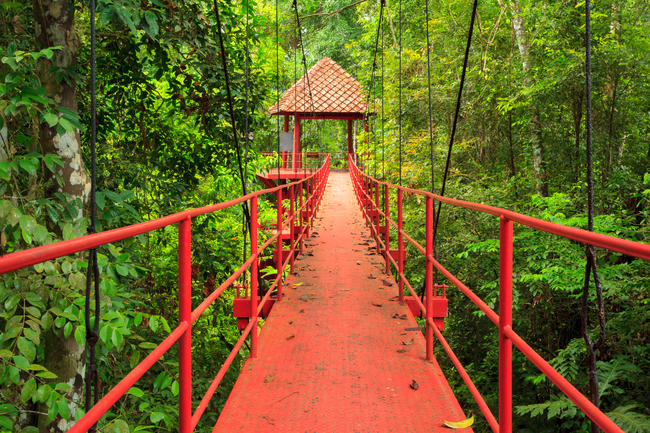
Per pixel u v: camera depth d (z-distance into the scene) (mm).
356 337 4293
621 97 11078
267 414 2914
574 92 10469
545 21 11266
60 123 3234
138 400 4859
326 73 29125
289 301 5473
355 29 33781
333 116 28234
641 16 12000
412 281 14617
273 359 3803
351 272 7012
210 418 6828
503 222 1981
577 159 10977
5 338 2570
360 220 13508
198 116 7098
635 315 6523
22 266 999
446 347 3025
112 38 6121
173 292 8508
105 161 6578
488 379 10531
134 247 5781
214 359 9961
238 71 7039
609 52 9953
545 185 12062
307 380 3402
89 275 1630
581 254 7340
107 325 2840
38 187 4086
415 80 16344
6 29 4539
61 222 3852
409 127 17156
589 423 6613
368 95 19922
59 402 2553
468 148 15844
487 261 10859
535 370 8961
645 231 7582
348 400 3100
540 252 7832
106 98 7125
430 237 3758
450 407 2996
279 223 5543
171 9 5840
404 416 2889
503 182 12898
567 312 9242
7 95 3537
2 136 3471
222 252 8633
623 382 6812
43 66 4148
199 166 7617
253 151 7891
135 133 7312
